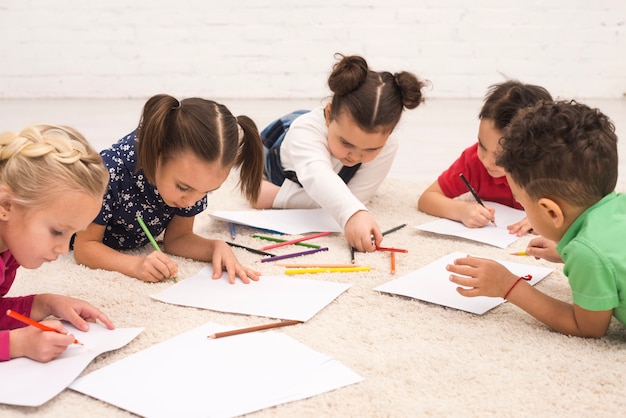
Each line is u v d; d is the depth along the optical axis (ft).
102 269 4.77
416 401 3.24
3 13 12.16
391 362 3.58
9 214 3.25
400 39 12.69
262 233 5.74
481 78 12.91
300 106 12.12
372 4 12.51
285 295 4.36
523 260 5.14
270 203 6.45
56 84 12.59
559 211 3.70
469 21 12.62
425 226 5.82
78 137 3.46
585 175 3.60
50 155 3.23
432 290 4.47
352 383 3.35
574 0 12.51
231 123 4.41
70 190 3.25
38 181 3.21
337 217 5.48
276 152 6.59
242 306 4.19
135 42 12.49
